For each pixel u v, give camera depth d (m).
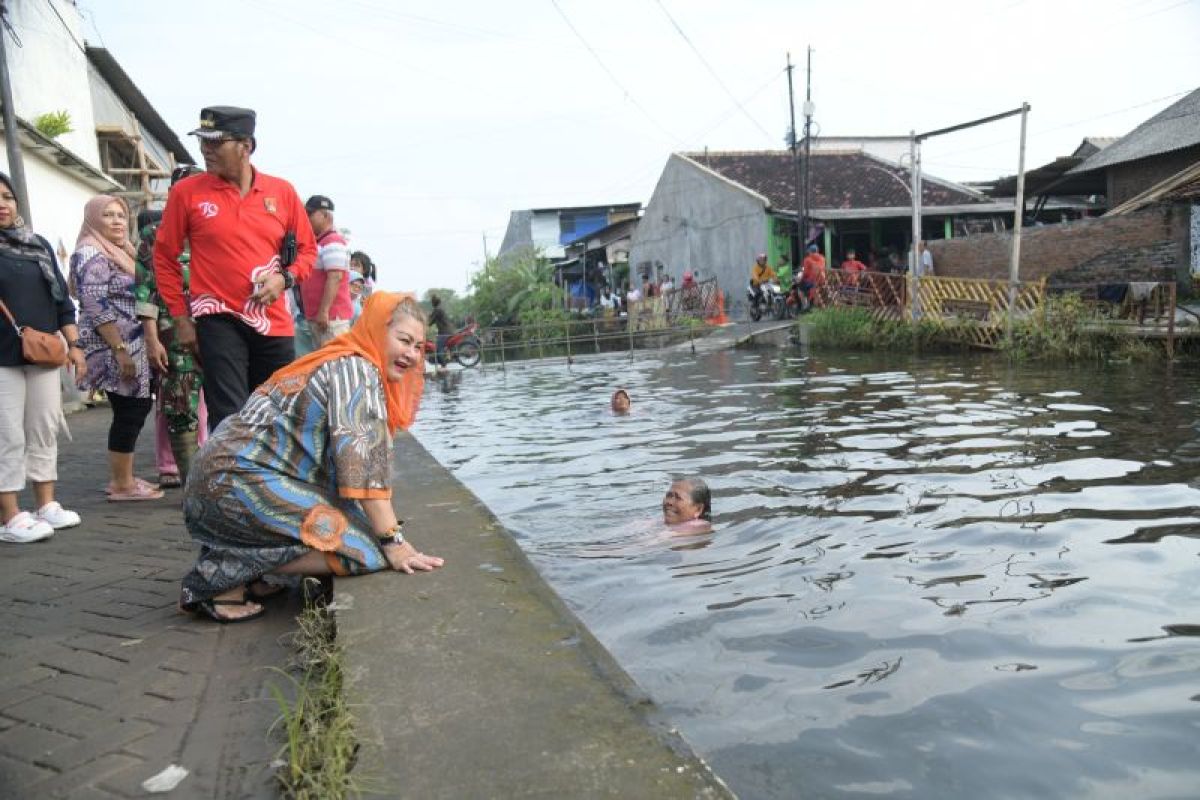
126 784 2.00
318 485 3.23
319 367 3.17
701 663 2.90
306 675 2.45
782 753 2.29
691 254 31.62
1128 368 11.48
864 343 17.42
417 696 2.25
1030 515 4.54
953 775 2.16
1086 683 2.63
